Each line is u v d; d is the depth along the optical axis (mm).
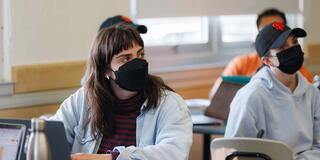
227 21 5227
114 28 2443
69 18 3951
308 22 5621
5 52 3799
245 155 2600
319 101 2994
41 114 3871
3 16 3775
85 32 4035
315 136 2965
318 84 3492
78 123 2561
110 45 2389
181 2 4680
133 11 4406
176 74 4762
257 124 2900
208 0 4844
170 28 4777
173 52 4859
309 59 5590
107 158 2174
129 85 2359
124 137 2447
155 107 2428
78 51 4016
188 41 4945
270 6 5320
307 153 2857
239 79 3680
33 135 1873
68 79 3961
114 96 2471
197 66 4906
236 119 2908
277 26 2971
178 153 2246
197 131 3520
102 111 2465
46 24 3852
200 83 4938
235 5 5039
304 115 2945
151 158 2193
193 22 4965
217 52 5188
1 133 2117
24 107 3799
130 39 2391
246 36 5379
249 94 2906
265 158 2566
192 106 4133
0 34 3795
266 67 2990
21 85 3760
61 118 2562
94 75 2482
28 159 1871
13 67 3730
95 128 2473
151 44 4676
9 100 3734
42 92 3863
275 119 2898
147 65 2389
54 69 3889
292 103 2904
